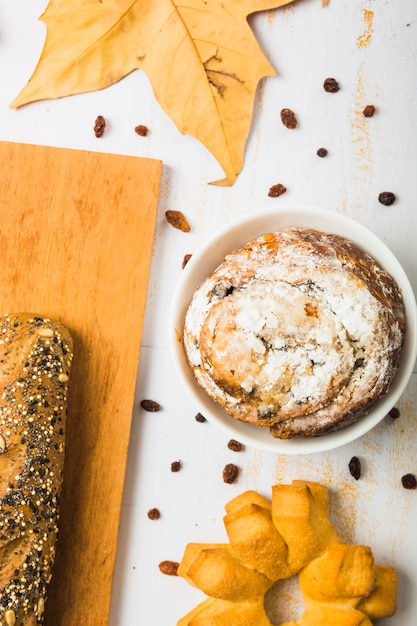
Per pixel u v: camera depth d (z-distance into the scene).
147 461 0.65
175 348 0.60
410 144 0.66
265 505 0.63
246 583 0.61
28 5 0.68
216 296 0.58
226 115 0.65
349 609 0.61
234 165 0.66
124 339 0.65
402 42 0.66
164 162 0.67
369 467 0.64
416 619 0.63
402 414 0.65
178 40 0.65
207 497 0.65
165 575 0.65
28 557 0.60
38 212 0.66
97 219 0.66
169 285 0.66
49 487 0.61
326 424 0.58
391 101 0.66
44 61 0.66
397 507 0.64
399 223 0.65
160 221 0.67
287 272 0.58
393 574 0.62
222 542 0.65
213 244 0.60
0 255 0.66
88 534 0.64
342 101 0.66
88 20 0.65
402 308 0.59
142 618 0.65
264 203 0.66
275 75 0.65
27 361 0.62
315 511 0.62
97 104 0.67
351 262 0.58
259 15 0.67
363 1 0.67
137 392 0.66
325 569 0.61
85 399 0.65
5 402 0.61
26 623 0.60
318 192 0.66
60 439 0.62
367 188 0.66
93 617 0.64
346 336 0.57
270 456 0.65
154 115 0.67
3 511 0.60
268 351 0.57
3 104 0.68
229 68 0.65
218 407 0.60
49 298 0.66
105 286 0.66
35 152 0.66
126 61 0.66
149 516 0.65
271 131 0.67
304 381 0.57
